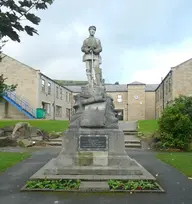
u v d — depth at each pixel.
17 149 16.45
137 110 52.25
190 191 6.70
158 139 17.12
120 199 5.97
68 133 8.49
